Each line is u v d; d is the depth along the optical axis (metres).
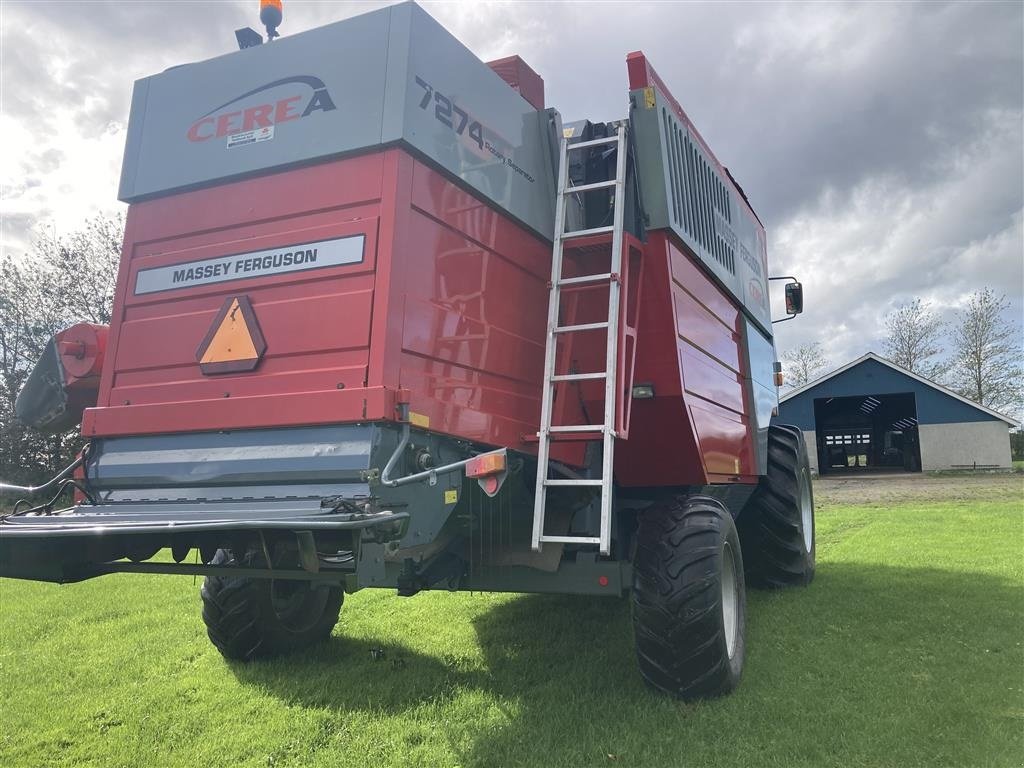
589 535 3.80
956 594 5.46
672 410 3.92
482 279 3.51
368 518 2.44
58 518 2.95
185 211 3.53
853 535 9.31
